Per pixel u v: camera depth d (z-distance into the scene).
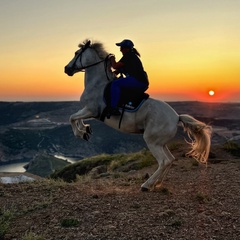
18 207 3.79
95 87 4.36
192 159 7.38
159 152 4.24
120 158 9.90
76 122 4.44
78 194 4.27
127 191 4.41
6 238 2.95
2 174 9.29
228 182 4.79
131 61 4.23
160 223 3.17
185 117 4.27
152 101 4.23
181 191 4.39
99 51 4.42
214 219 3.25
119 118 4.24
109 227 3.07
